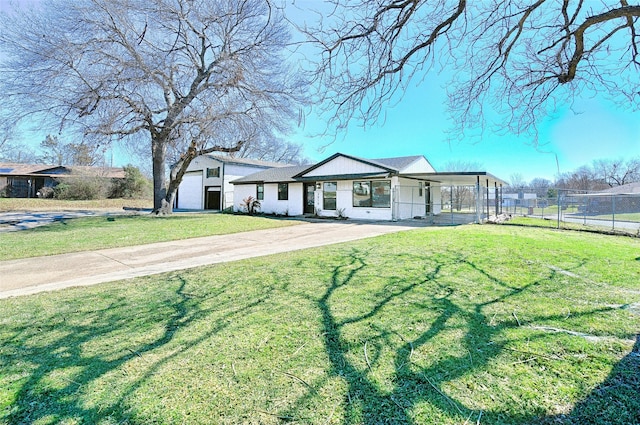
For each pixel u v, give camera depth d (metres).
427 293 3.78
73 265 5.87
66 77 13.04
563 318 2.98
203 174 25.55
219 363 2.30
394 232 9.87
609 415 1.68
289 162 33.12
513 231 9.93
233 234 10.23
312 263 5.50
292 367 2.23
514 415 1.70
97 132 13.12
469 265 5.11
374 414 1.73
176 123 14.48
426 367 2.19
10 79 12.86
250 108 15.16
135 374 2.16
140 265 5.85
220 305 3.53
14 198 27.19
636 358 2.25
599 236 9.04
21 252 7.02
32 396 1.94
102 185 29.53
